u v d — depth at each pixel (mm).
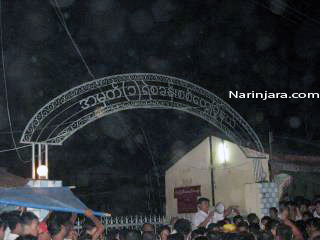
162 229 7797
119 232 6613
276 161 13945
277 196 12633
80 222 8781
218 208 10242
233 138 12438
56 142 9945
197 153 15141
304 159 14469
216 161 14609
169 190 15711
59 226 5816
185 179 15305
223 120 12258
